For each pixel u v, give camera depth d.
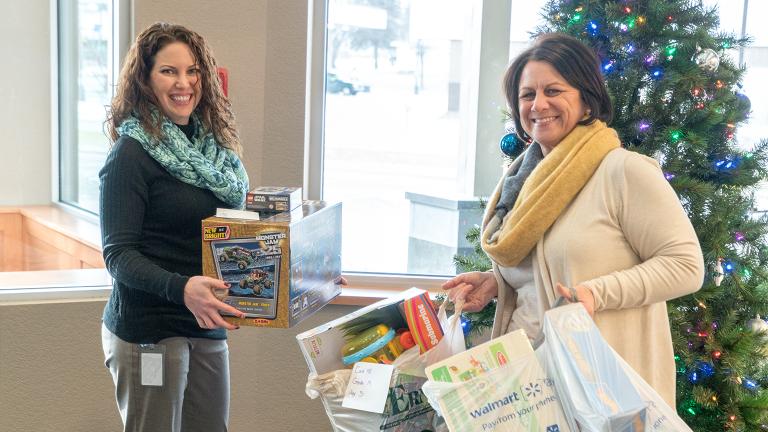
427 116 3.01
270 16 2.72
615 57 2.30
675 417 1.37
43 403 2.64
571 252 1.57
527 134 1.85
